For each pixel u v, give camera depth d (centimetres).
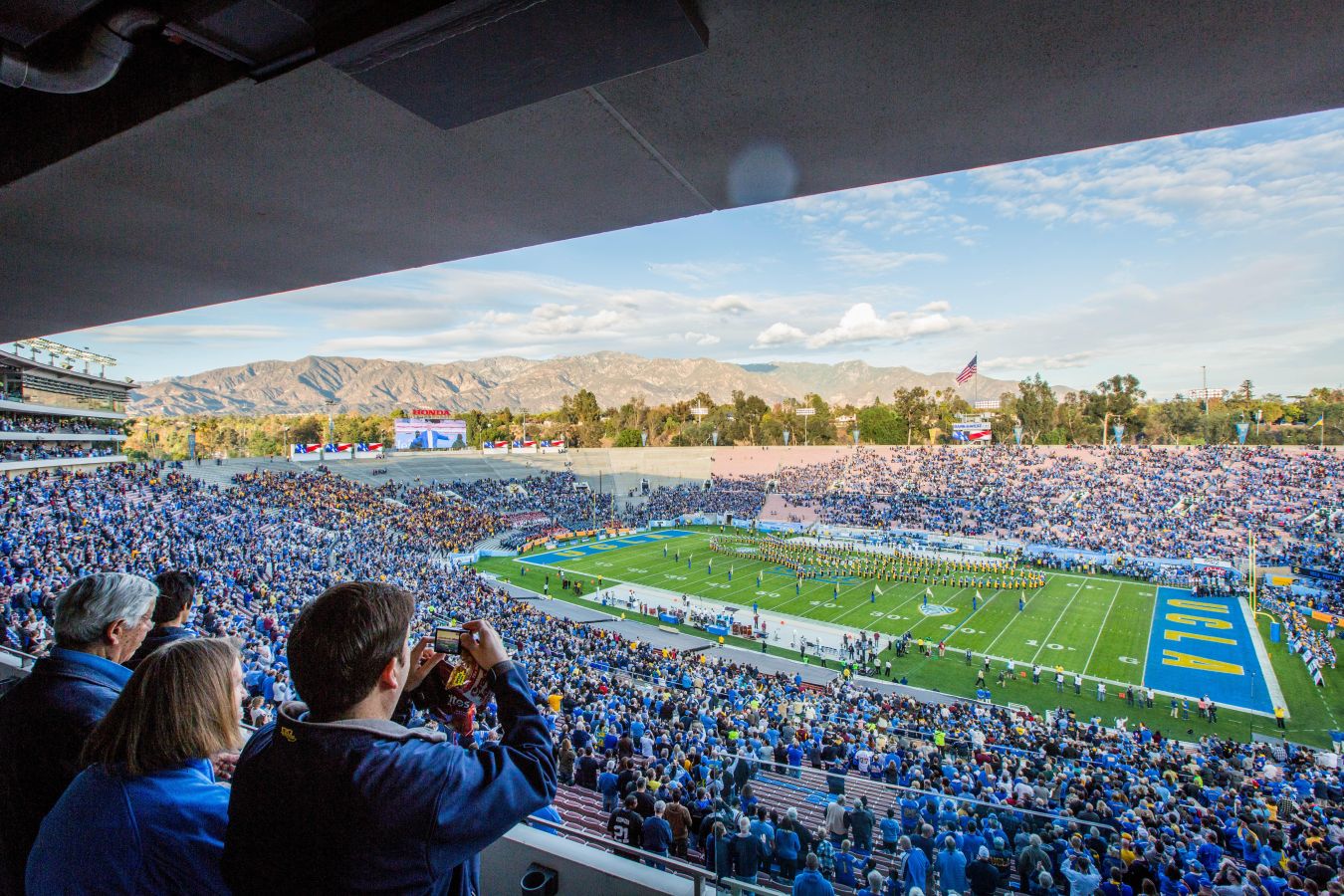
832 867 493
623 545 6050
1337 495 5919
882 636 3525
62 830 227
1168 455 7350
